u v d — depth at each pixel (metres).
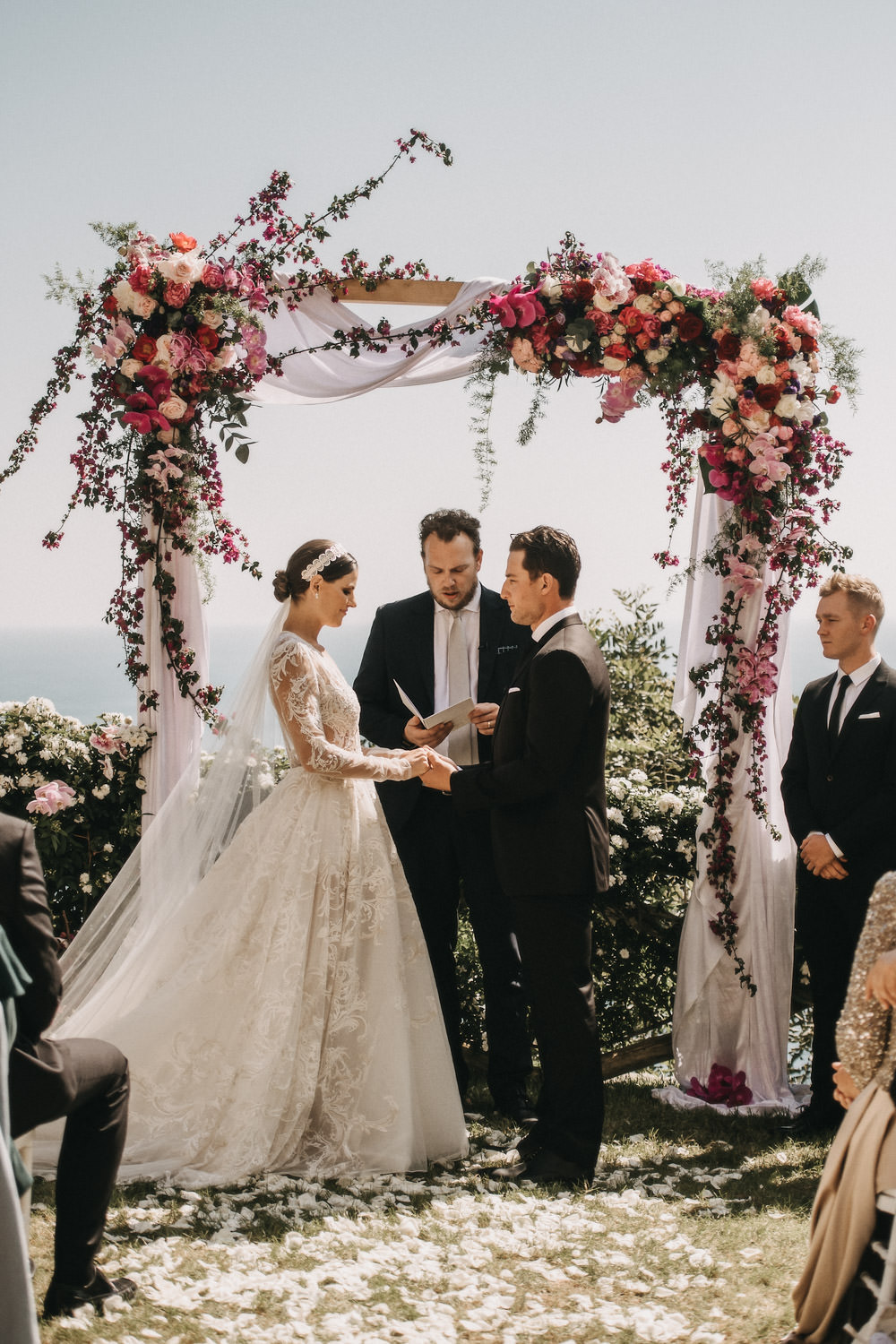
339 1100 3.66
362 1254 2.99
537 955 3.64
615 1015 5.02
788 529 4.36
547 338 4.32
